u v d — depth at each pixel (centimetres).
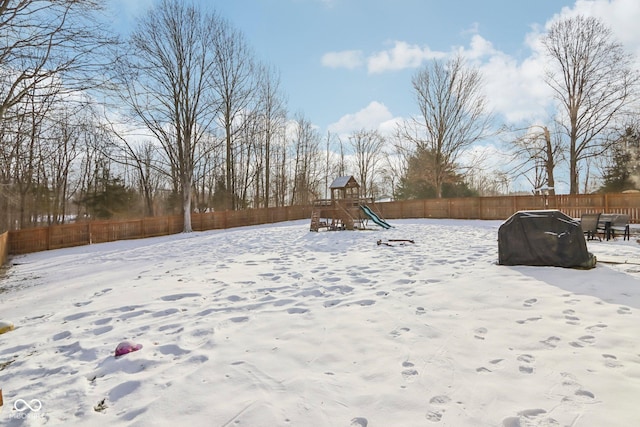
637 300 409
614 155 2502
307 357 300
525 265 610
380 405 224
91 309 492
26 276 888
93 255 1237
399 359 288
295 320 399
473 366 271
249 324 392
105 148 2334
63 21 897
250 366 286
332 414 216
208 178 3506
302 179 4156
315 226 1666
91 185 3130
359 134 4822
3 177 1723
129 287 617
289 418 213
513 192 3859
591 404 214
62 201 2880
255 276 651
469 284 511
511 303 419
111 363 309
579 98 2261
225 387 254
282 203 3869
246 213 2492
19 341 387
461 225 1778
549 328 338
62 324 439
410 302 445
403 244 1037
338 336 345
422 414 212
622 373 250
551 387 236
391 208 2653
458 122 2883
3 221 2095
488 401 222
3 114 909
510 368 264
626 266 573
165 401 239
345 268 697
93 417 227
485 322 363
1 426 221
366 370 272
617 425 193
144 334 379
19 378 294
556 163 2398
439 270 623
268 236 1487
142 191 3475
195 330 379
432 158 2931
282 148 3909
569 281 498
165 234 2036
